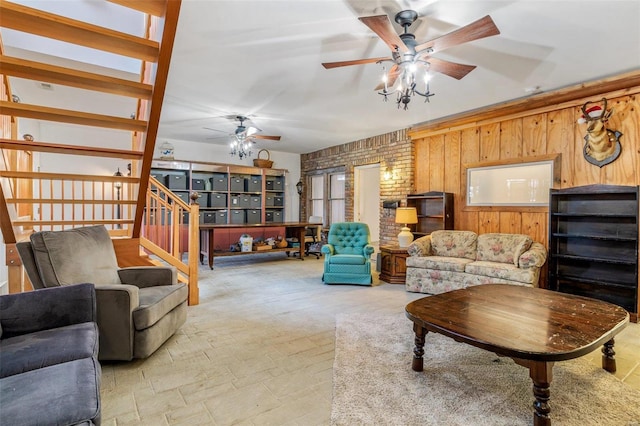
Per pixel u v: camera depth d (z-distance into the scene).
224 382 2.14
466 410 1.85
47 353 1.48
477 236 4.65
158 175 6.99
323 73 3.57
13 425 1.00
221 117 5.34
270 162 8.27
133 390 2.04
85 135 6.12
